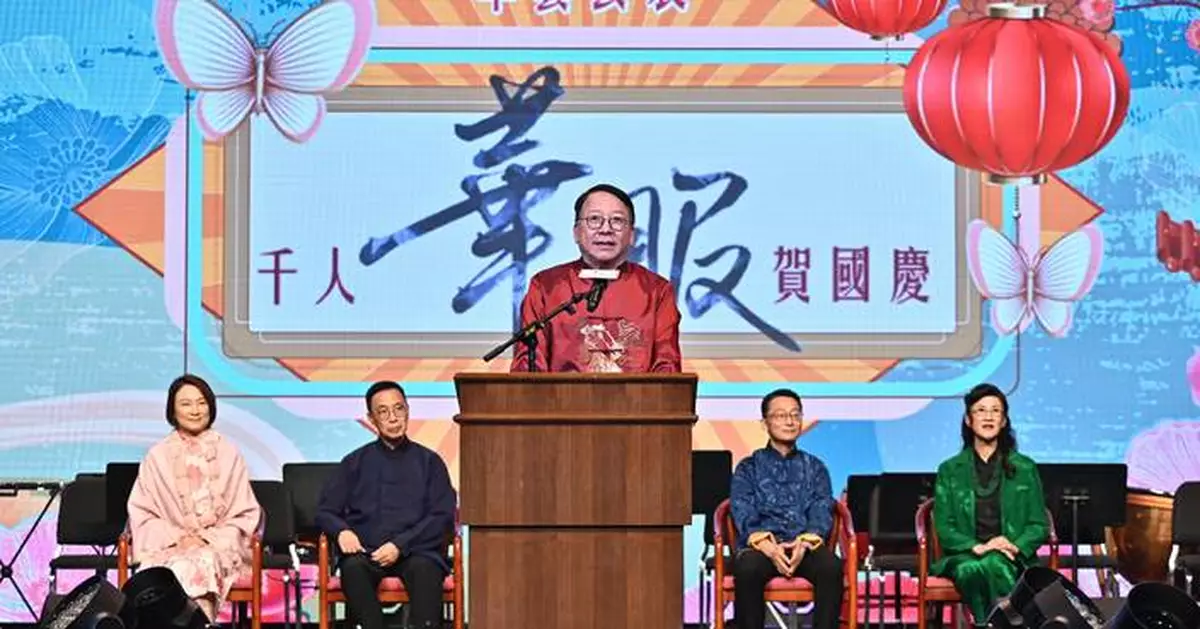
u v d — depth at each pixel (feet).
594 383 23.39
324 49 37.76
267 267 37.58
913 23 37.68
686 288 37.73
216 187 37.60
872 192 37.76
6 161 37.58
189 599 27.17
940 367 37.78
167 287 37.60
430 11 37.78
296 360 37.58
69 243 37.58
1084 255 37.86
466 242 37.76
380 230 37.70
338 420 37.60
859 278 37.78
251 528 32.14
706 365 37.68
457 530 31.27
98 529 34.78
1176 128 37.86
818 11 37.81
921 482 32.68
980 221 37.81
